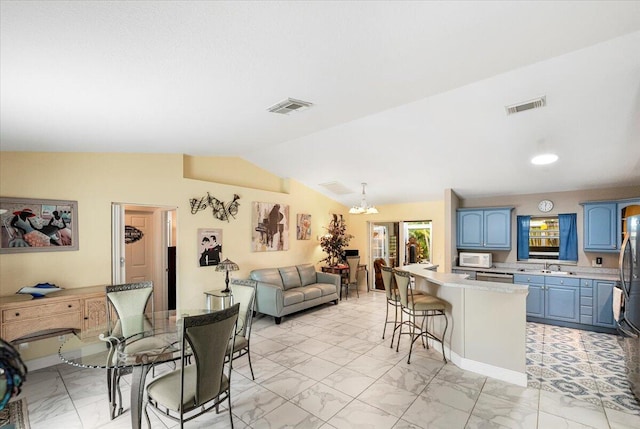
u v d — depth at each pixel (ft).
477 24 5.49
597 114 10.45
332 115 10.73
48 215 11.71
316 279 22.34
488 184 18.25
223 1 4.24
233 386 10.03
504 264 19.81
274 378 10.58
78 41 4.85
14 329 9.98
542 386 10.07
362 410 8.70
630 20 5.87
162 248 18.48
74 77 6.07
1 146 10.27
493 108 10.83
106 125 9.38
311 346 13.57
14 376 3.43
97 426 8.00
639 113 10.16
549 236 18.71
